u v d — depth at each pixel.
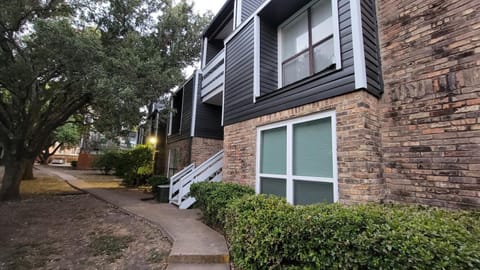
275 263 2.39
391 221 2.04
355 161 3.13
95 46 6.62
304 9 4.97
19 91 7.27
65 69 6.55
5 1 5.67
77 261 3.65
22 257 3.80
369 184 3.04
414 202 3.00
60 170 21.73
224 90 6.68
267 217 2.60
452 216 2.35
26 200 8.18
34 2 6.36
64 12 7.26
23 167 8.59
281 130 4.54
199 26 13.84
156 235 4.55
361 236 1.92
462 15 2.84
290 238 2.32
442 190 2.79
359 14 3.42
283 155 4.41
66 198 8.73
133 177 12.61
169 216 5.78
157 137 14.95
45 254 3.91
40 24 5.65
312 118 3.86
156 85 8.26
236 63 6.21
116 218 5.97
